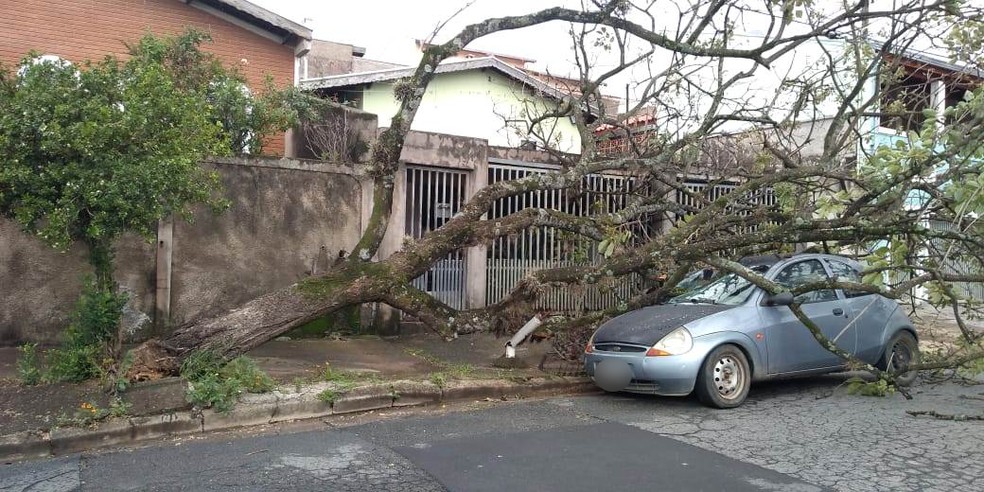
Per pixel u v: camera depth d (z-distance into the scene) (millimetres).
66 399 6605
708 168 12633
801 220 8273
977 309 9016
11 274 8797
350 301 7602
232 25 15500
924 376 9281
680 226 8836
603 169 9062
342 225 10562
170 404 6641
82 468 5500
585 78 9859
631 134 10383
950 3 8391
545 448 6008
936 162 7242
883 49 9297
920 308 11461
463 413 7398
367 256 7832
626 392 8250
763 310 7973
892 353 8914
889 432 6566
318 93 15781
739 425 6824
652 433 6520
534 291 8125
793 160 10180
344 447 6039
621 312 8766
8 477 5289
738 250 9508
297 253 10266
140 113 6504
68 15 14062
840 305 8586
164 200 6789
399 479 5195
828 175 8602
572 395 8406
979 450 5980
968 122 7602
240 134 11852
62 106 6203
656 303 8867
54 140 6109
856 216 8219
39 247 8906
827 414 7293
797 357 8086
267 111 11906
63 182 6309
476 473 5332
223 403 6672
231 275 9867
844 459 5719
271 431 6633
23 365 7113
